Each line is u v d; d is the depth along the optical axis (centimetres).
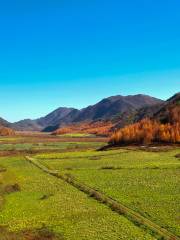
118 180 7619
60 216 5272
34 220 5172
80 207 5697
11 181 8381
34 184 7788
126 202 5725
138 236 4241
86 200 6162
